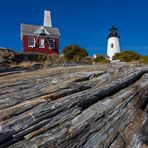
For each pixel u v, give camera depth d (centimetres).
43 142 919
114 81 1467
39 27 5478
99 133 1075
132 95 1391
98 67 1753
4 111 1009
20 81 1409
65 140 968
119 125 1166
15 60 2677
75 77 1455
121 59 3722
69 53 3625
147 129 1234
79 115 1112
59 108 1095
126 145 1095
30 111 1037
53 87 1294
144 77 1656
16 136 911
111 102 1276
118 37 8412
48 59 3048
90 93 1272
